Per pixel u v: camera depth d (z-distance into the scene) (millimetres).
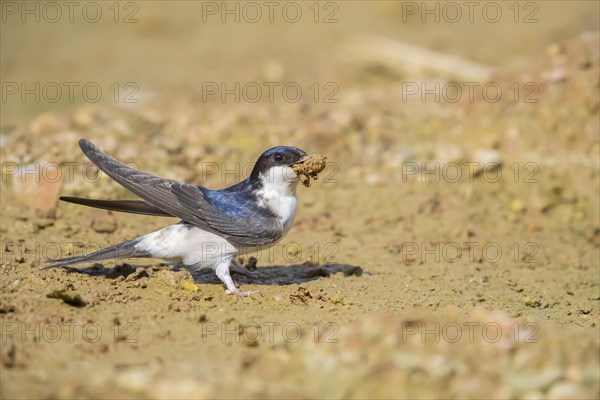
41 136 17578
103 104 23078
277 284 12594
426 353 8930
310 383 8797
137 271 12227
